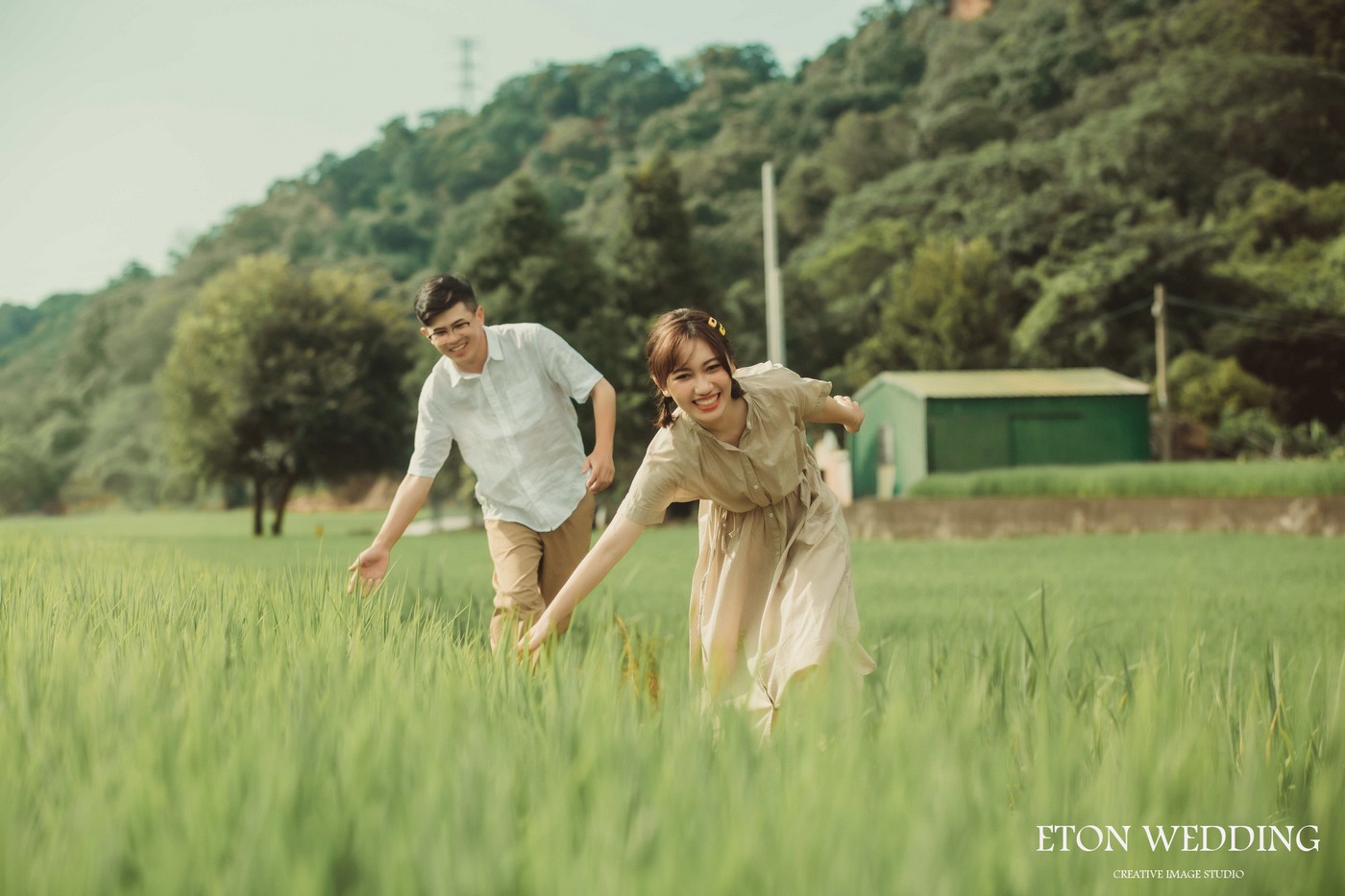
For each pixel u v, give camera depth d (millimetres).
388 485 93375
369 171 169000
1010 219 59375
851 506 22469
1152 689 2264
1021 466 29406
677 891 1191
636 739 1856
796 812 1407
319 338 46250
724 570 3777
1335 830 1406
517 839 1366
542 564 5195
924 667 2842
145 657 2541
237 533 46188
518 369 4980
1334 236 55875
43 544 11320
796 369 58469
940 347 51500
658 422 3596
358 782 1537
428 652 2953
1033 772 1846
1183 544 16172
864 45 113688
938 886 1162
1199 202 61594
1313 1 67000
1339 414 48688
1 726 1913
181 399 46938
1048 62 85562
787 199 86562
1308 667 3225
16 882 1256
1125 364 51906
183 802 1469
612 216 103125
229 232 151375
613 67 172500
